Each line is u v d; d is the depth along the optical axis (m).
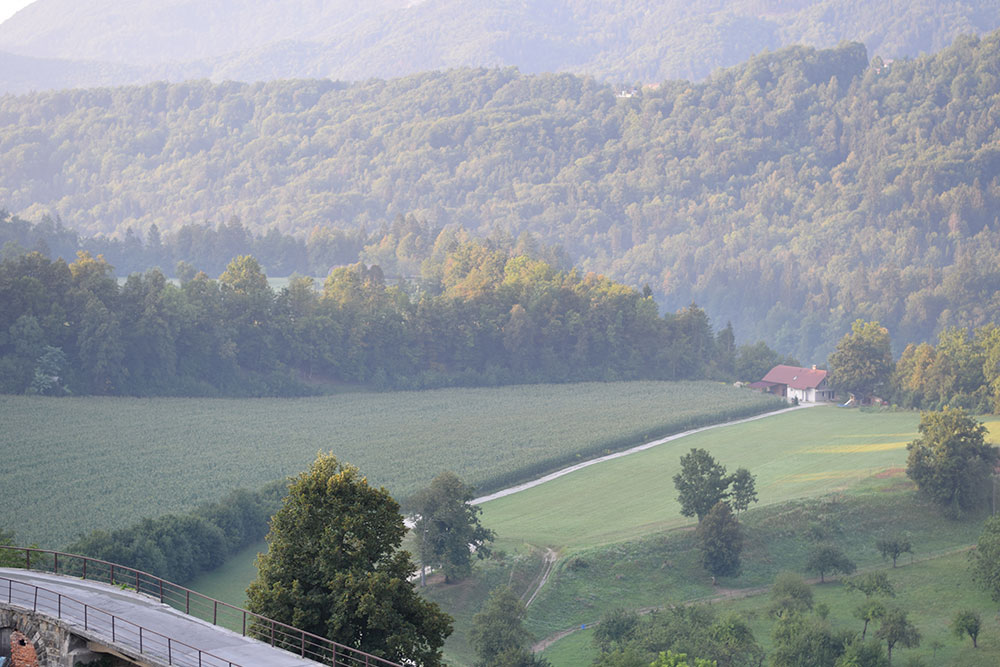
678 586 141.62
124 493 163.00
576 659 118.38
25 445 192.88
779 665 113.25
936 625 128.62
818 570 144.75
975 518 166.25
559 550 151.00
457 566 132.62
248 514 144.00
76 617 52.47
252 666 47.12
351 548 59.06
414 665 58.00
